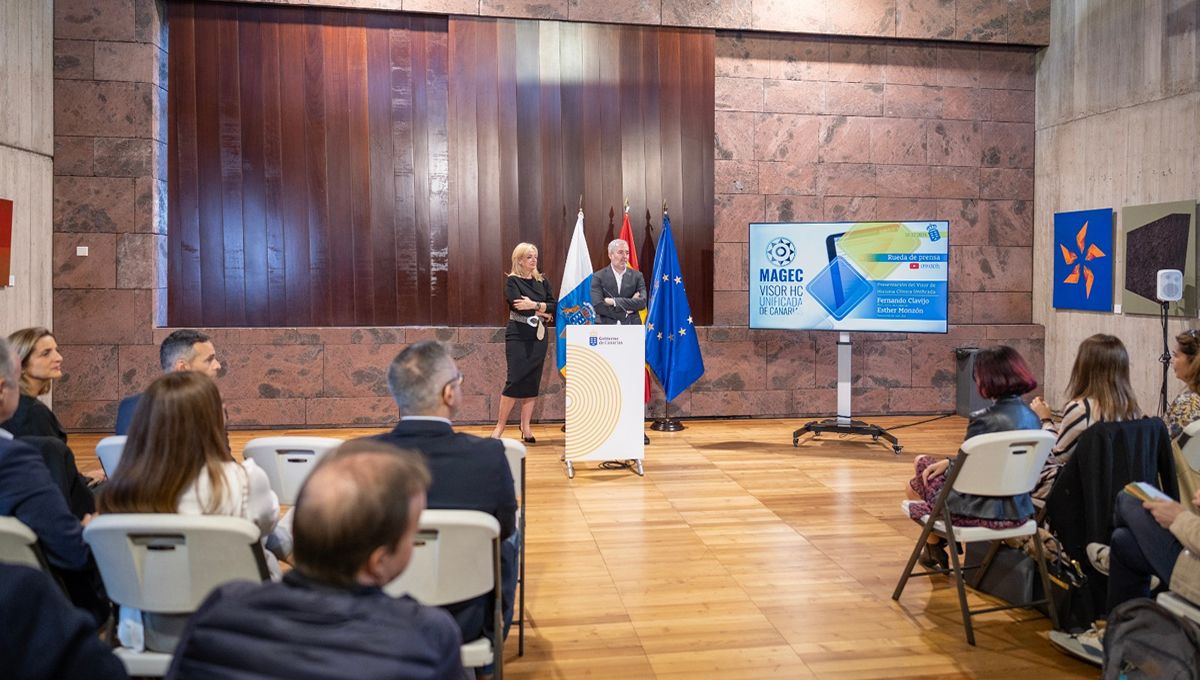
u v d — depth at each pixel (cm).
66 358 754
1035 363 903
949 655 321
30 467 224
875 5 860
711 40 844
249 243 793
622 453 601
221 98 784
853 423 731
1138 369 775
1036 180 914
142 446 220
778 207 866
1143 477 325
